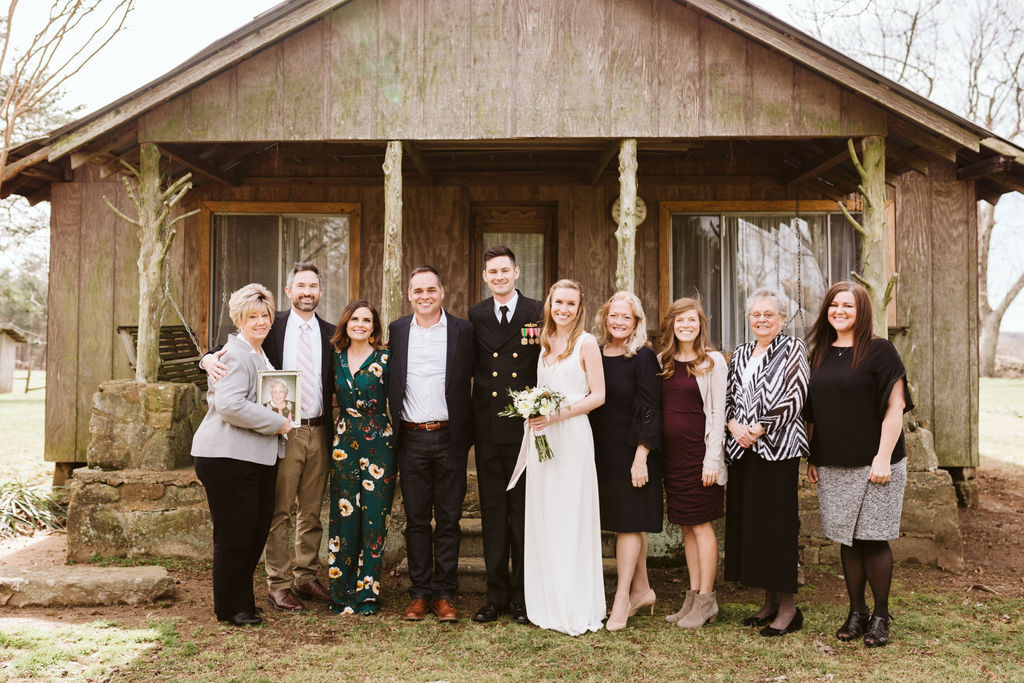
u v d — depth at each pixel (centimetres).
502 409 417
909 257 739
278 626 406
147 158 589
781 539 395
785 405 393
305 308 451
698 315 417
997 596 473
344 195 775
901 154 622
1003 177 712
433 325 430
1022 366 2691
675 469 416
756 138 589
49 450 749
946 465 737
